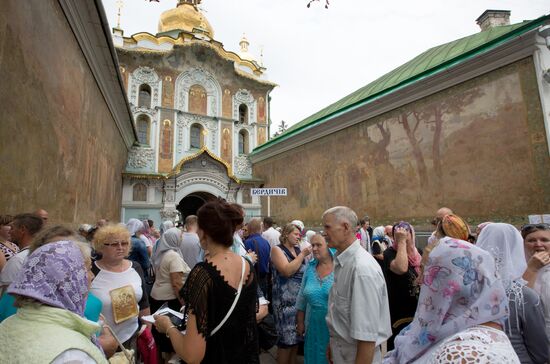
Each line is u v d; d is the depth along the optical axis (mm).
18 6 4840
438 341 1586
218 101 25328
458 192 11500
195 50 24328
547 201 9180
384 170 14438
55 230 2076
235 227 2355
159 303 4762
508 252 2477
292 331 4320
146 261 6105
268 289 6184
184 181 22625
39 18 5734
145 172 21922
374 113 14969
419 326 1667
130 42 22906
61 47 7047
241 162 25578
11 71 4645
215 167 23828
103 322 2473
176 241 4953
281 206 21891
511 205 9992
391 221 13961
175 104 23641
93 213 11203
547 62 9555
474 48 11156
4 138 4484
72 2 7375
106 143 13273
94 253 4012
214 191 23547
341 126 16875
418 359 1643
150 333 3283
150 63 23156
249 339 2182
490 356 1311
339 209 2852
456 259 1585
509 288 2279
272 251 4539
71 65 7859
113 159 15609
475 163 11039
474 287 1541
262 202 24328
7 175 4605
